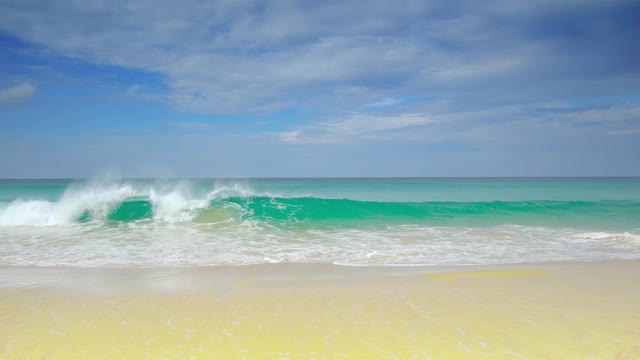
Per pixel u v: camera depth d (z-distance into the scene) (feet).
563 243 37.52
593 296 20.36
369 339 14.87
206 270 27.09
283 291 21.58
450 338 14.92
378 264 29.04
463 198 96.78
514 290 21.58
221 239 38.99
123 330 15.83
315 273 26.11
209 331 15.72
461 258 31.19
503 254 32.71
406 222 50.55
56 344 14.46
